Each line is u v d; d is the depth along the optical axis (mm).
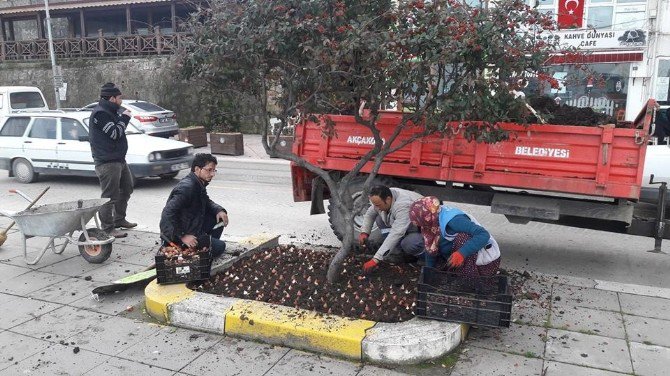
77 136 11555
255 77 4562
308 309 4293
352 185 6367
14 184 11977
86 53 26203
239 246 5832
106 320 4547
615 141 5160
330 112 5680
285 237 7434
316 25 3988
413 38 3811
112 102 6867
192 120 23297
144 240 6945
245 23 4121
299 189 7055
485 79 4016
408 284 4762
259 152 17766
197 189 5230
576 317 4582
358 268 5160
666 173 6945
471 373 3678
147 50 25062
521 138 5512
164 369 3768
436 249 4465
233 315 4188
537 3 4105
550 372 3695
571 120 5605
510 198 5945
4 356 3979
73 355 3977
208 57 4262
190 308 4332
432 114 4270
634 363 3830
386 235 5492
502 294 3928
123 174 7305
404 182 6461
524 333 4270
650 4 15969
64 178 12656
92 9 26375
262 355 3932
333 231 7109
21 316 4652
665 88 16422
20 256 6285
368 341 3783
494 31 3750
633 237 7566
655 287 5336
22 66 26156
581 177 5348
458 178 5801
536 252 6871
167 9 25922
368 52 3928
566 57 4852
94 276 5617
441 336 3828
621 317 4598
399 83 4062
